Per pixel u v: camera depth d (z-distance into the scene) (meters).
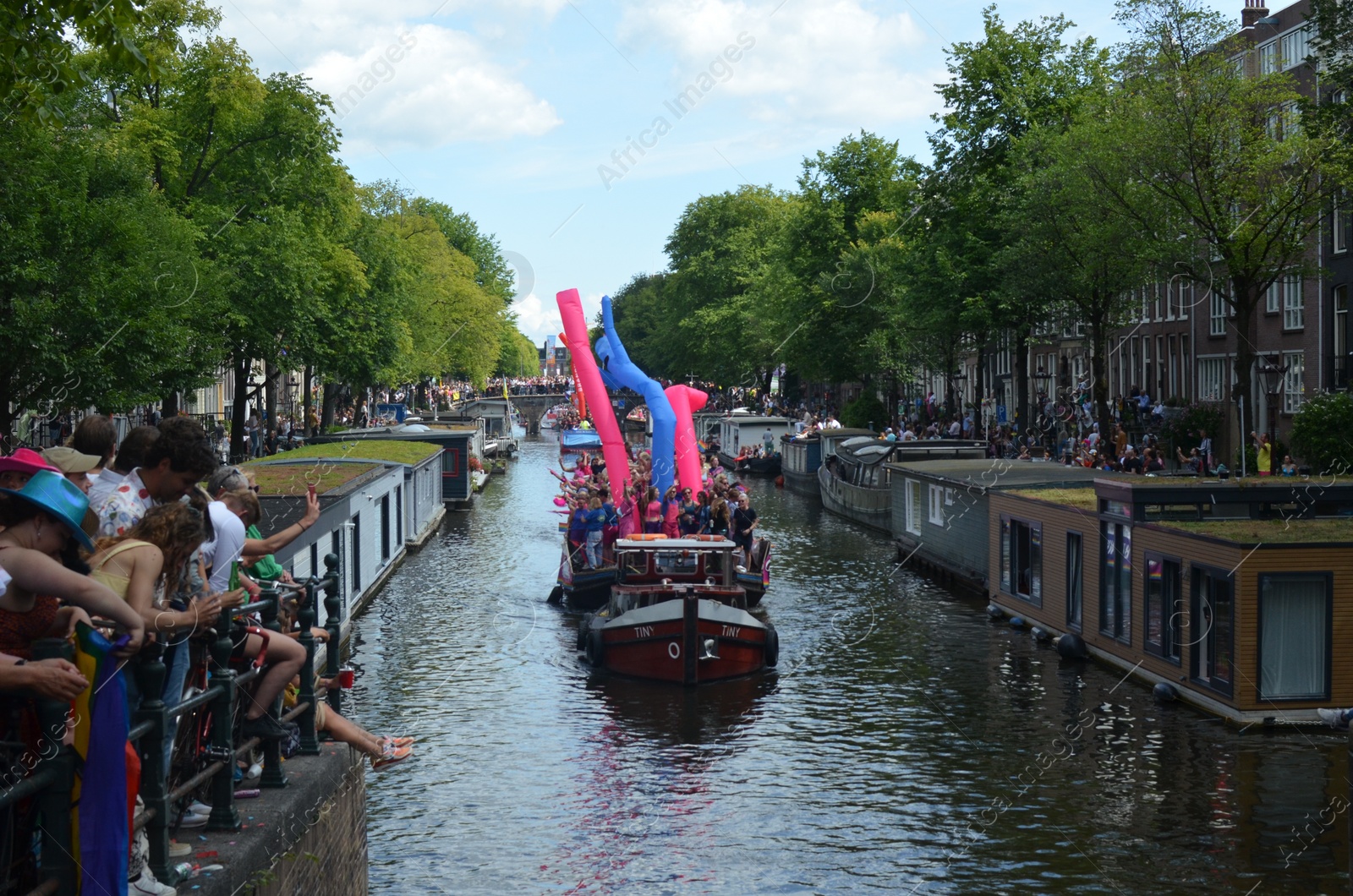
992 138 47.56
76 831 5.47
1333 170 31.08
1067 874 15.58
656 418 37.66
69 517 5.68
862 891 15.20
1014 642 29.05
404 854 16.45
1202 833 16.70
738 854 16.41
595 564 33.81
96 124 33.56
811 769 19.88
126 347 29.27
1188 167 33.12
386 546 39.44
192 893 6.14
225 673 7.16
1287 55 46.75
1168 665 23.30
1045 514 29.19
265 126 41.25
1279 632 20.66
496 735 21.95
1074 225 39.09
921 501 41.53
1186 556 22.28
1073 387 59.19
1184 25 33.72
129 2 12.66
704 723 22.66
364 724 22.62
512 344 107.06
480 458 77.25
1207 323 52.78
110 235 28.94
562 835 17.11
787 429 80.94
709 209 98.81
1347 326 43.56
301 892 7.90
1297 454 34.94
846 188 70.06
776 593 35.94
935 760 20.11
